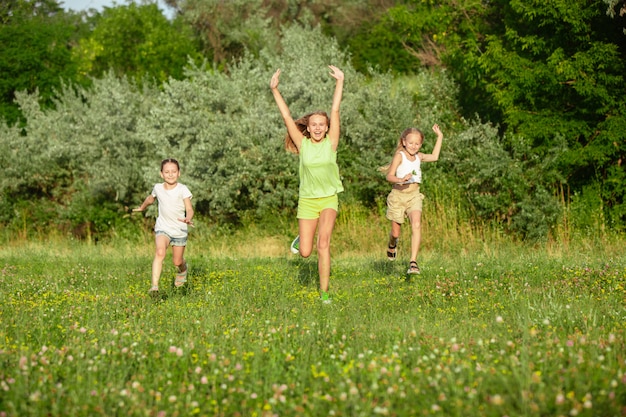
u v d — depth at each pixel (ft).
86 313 23.36
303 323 20.49
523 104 48.98
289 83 57.11
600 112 45.37
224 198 52.54
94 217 58.34
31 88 78.74
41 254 47.98
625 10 42.88
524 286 28.53
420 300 25.91
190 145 55.83
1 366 15.89
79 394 14.14
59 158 63.05
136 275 34.81
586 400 12.71
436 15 57.06
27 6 106.63
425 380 14.25
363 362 15.89
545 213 45.19
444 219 45.93
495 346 17.22
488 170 46.09
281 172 53.11
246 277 33.60
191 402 13.84
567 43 47.39
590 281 28.73
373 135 52.90
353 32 111.04
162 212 27.55
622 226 45.19
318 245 25.45
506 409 12.62
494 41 49.78
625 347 16.57
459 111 56.44
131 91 68.18
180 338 18.97
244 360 16.37
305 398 13.84
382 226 48.37
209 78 58.90
